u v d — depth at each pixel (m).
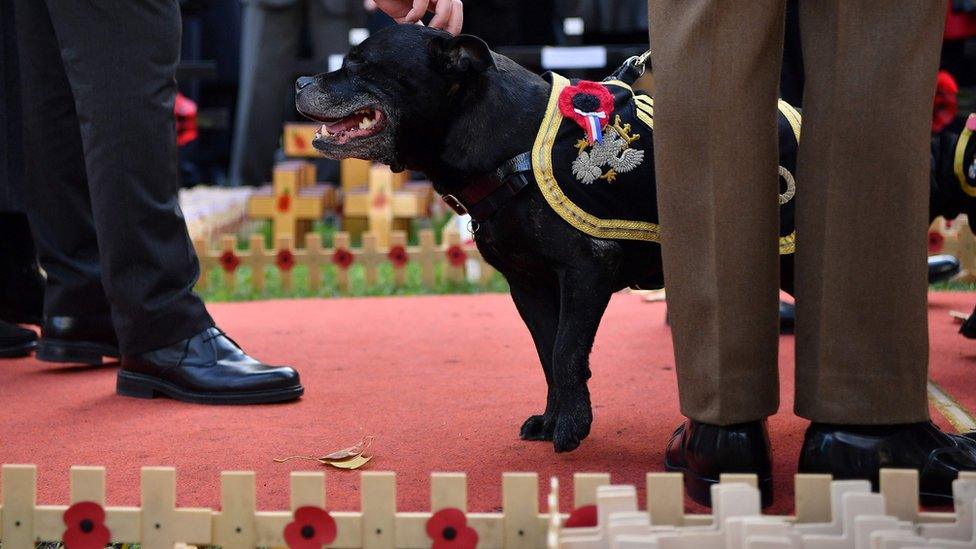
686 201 3.25
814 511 2.72
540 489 3.58
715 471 3.31
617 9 13.08
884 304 3.12
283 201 10.80
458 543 2.74
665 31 3.27
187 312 5.19
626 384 5.20
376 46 3.94
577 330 3.84
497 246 3.93
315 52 13.64
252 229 12.14
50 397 5.27
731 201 3.20
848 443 3.19
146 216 5.06
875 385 3.15
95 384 5.57
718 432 3.31
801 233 3.25
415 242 11.25
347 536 2.80
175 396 5.12
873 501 2.58
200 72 12.12
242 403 5.00
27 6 5.48
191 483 3.77
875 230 3.10
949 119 6.48
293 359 6.07
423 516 2.78
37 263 6.71
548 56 11.96
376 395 5.12
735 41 3.14
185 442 4.35
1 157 6.11
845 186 3.11
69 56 5.00
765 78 3.21
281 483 3.74
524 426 4.27
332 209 11.84
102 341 5.90
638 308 7.59
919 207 3.12
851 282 3.13
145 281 5.11
